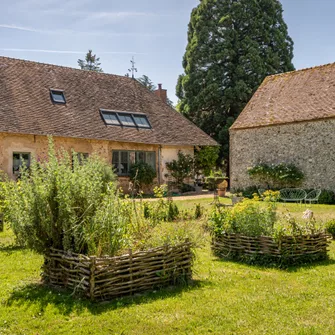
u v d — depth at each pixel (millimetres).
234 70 29328
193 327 4062
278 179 19141
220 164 30047
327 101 18250
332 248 7949
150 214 9023
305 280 5656
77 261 5047
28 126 17125
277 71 30281
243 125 20781
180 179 22234
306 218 11344
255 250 6828
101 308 4562
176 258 5516
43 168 5758
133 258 5105
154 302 4746
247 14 29688
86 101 20547
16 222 5430
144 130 21125
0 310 4496
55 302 4750
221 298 4891
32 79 19797
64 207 5297
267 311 4453
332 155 17297
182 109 31062
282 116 19391
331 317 4262
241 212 7430
